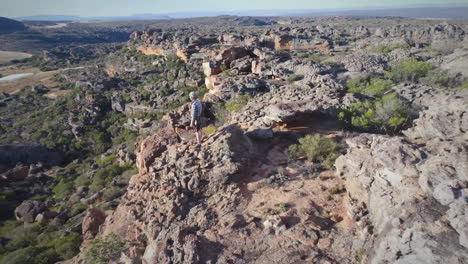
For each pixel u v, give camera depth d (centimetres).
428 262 818
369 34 12356
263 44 10662
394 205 1063
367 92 3112
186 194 1509
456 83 3559
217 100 3438
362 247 1074
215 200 1447
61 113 10269
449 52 5750
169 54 12338
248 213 1344
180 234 1231
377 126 2225
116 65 14238
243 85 3719
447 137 1387
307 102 2542
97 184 4828
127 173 4734
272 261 1092
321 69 4312
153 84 10169
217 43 11975
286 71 4453
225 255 1132
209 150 1652
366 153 1381
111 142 8600
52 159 7944
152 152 1873
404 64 4334
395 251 895
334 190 1416
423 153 1188
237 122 2383
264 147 1869
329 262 1060
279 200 1402
